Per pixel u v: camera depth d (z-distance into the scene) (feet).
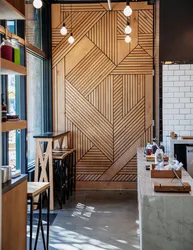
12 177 11.66
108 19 26.86
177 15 23.45
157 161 15.52
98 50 27.02
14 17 11.64
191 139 22.15
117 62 26.91
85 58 27.12
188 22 23.43
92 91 27.17
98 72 27.07
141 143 26.99
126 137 27.04
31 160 23.90
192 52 23.39
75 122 27.35
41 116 26.73
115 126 27.09
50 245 15.74
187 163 21.66
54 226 18.44
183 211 10.94
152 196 11.00
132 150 27.07
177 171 13.44
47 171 22.77
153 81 26.53
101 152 27.20
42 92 26.96
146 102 26.84
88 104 27.20
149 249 11.08
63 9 26.99
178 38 23.49
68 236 16.92
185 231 10.95
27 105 21.89
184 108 23.59
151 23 26.53
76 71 27.20
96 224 18.75
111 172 27.20
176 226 10.97
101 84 27.09
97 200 23.97
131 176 27.09
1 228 9.47
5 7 10.37
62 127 27.35
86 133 27.25
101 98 27.09
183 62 23.47
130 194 25.61
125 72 26.91
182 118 23.62
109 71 26.99
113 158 27.14
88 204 22.93
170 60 23.54
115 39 26.89
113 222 19.07
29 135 23.30
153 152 18.71
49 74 27.07
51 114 27.20
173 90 23.61
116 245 15.72
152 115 26.73
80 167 27.27
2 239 9.87
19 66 11.08
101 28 26.94
